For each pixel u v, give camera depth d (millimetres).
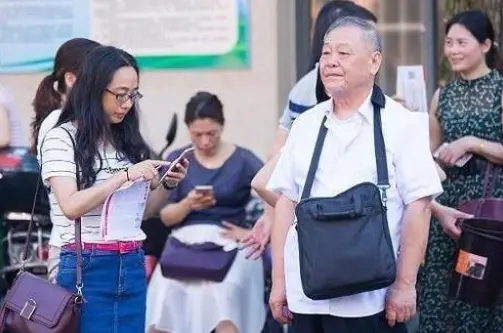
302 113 5316
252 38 8383
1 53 8602
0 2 8555
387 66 8703
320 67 5066
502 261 5887
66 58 5727
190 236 7008
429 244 6777
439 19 8656
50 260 5434
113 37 8469
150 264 7395
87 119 5129
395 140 4820
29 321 5074
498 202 6309
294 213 5055
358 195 4652
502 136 6680
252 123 8430
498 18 7863
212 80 8445
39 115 5867
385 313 4875
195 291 6949
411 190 4812
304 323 4965
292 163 5031
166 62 8453
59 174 5078
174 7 8406
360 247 4605
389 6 8781
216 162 7246
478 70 6746
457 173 6676
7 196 6949
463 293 5992
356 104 4879
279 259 5098
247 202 7281
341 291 4668
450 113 6801
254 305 7043
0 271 7055
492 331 6664
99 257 5168
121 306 5246
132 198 5188
